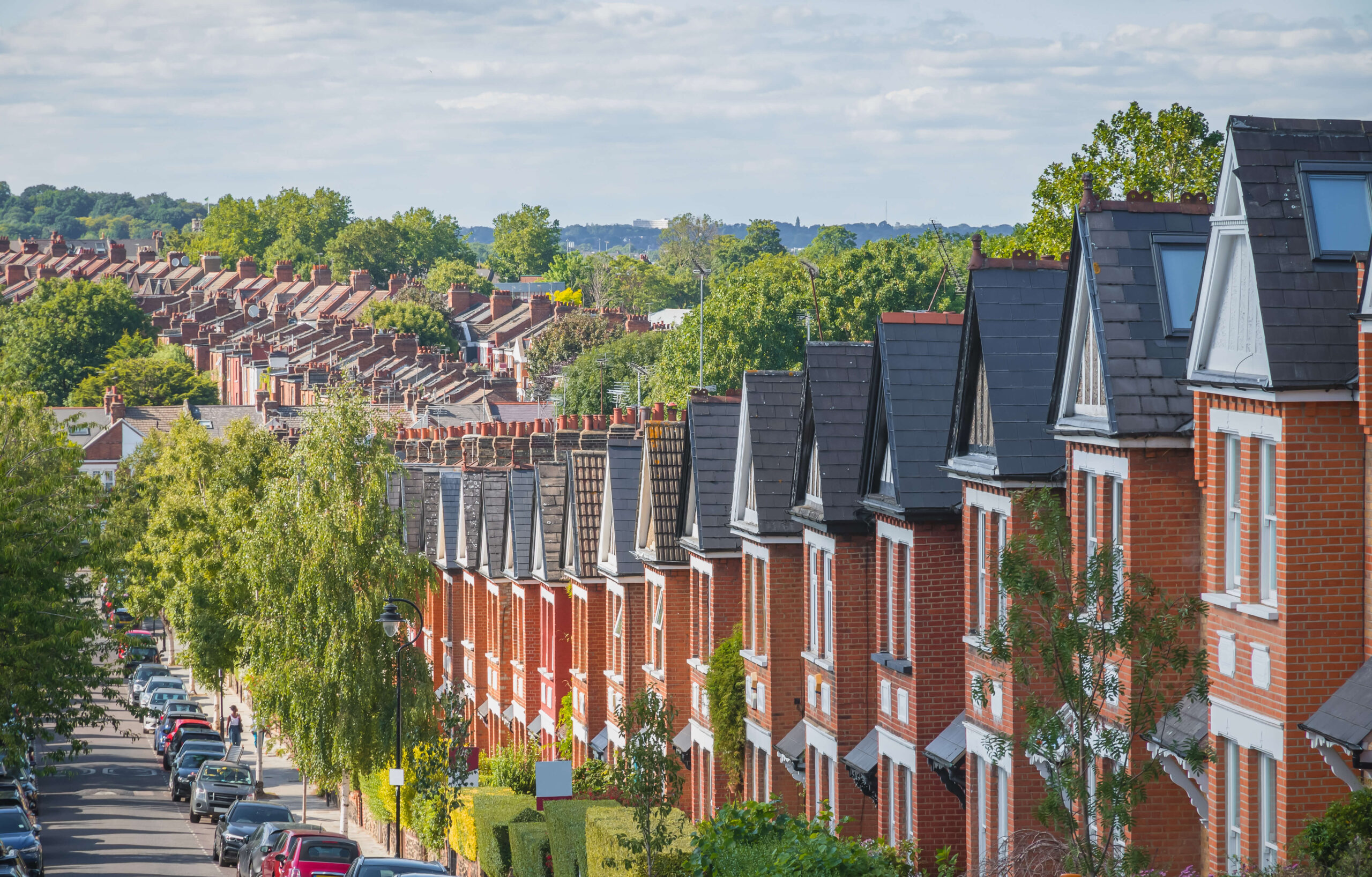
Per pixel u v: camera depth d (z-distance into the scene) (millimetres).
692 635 65062
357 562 79438
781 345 176625
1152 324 36219
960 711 46094
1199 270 36812
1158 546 35125
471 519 98188
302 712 78438
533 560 87250
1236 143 33062
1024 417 40844
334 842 58062
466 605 100438
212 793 88688
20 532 58719
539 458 93250
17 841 65688
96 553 61812
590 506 78188
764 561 56625
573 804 62250
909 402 47406
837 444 51281
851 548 50312
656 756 48406
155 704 128750
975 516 43375
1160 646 30188
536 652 87625
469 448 110625
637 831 52062
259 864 62562
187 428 119875
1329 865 26891
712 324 175750
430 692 80062
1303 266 31672
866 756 49125
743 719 58156
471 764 95500
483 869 68125
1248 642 32062
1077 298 37531
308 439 81625
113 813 92125
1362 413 30047
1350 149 33125
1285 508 30766
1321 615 30766
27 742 61375
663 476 67938
